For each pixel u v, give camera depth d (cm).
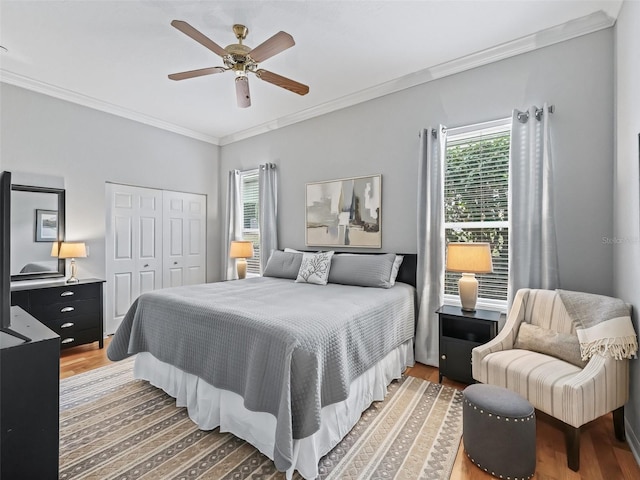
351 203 376
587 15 235
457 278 314
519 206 262
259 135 479
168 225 468
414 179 331
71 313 335
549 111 256
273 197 454
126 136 419
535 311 230
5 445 125
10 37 260
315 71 315
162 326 237
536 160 254
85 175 380
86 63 300
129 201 424
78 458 175
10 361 126
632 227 190
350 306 222
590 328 190
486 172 296
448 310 278
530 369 188
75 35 258
